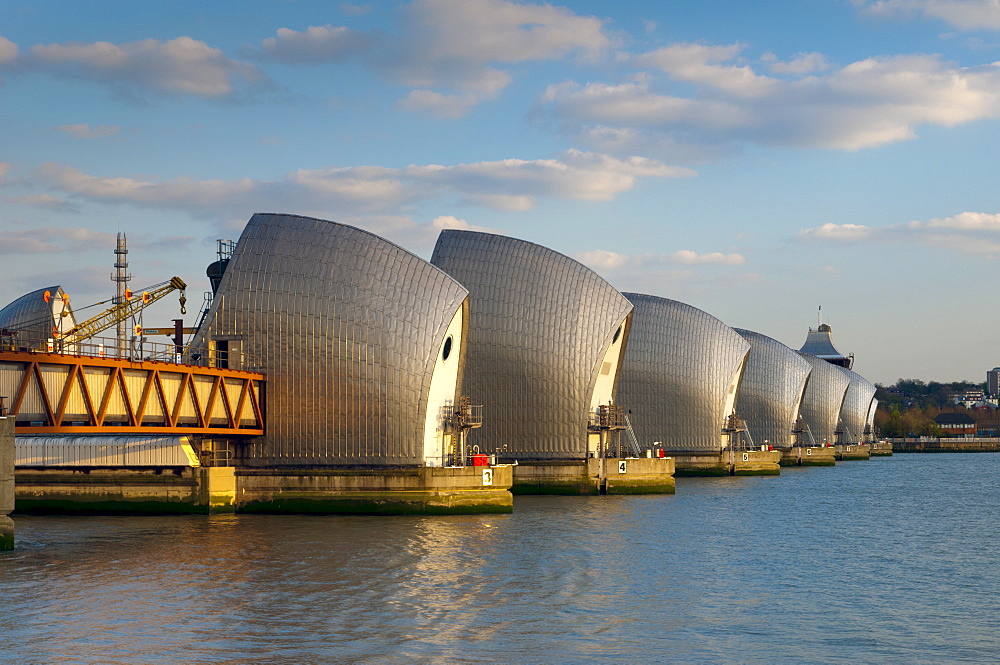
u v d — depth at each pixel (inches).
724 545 2380.7
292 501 2967.5
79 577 1852.9
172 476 2930.6
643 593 1768.0
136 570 1925.4
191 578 1845.5
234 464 3058.6
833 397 7401.6
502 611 1605.6
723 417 5260.8
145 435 2974.9
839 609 1673.2
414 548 2222.0
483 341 3900.1
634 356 5093.5
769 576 1968.5
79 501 2955.2
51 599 1662.2
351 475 2950.3
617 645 1419.8
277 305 3075.8
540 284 3932.1
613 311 3961.6
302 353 3056.1
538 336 3905.0
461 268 3946.9
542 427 3882.9
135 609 1592.0
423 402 3041.3
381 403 3029.0
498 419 3882.9
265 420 3053.6
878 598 1768.0
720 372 5191.9
